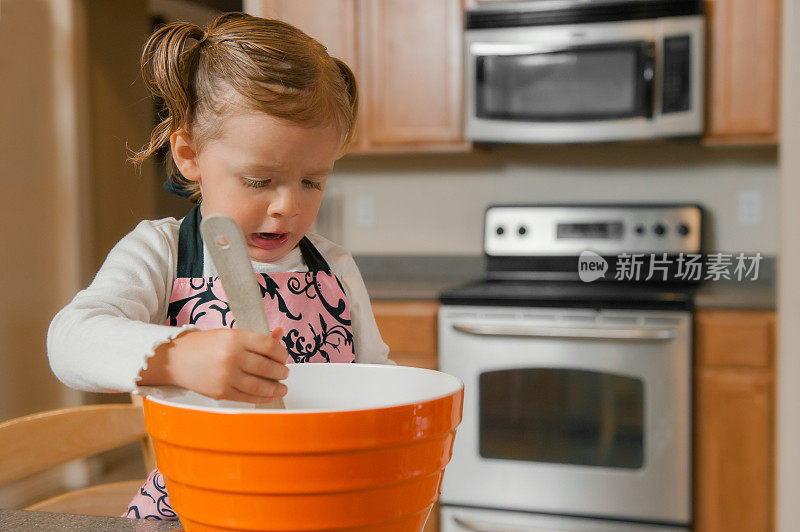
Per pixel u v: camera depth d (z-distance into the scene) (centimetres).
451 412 45
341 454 40
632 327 214
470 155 297
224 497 40
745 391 210
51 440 92
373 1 266
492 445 225
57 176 296
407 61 266
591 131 247
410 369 55
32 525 58
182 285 79
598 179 286
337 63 76
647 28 238
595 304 216
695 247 262
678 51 237
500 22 250
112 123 322
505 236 279
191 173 69
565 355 217
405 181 303
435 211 301
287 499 40
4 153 282
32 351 292
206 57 64
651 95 241
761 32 238
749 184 272
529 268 280
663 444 212
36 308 293
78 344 50
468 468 226
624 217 268
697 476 215
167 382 47
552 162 290
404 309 232
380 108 269
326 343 85
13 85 285
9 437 88
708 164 275
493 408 224
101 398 316
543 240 275
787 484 205
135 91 337
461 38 261
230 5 446
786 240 204
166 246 80
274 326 82
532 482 221
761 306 209
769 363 209
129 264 75
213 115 62
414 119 267
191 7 442
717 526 214
